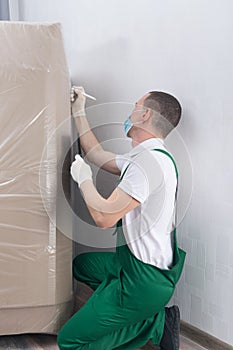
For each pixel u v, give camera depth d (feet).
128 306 6.62
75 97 7.51
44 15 10.28
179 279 7.70
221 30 6.57
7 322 7.32
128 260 6.66
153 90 7.73
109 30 8.50
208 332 7.24
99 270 8.16
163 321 7.06
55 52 6.88
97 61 8.86
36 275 7.24
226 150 6.68
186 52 7.13
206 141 6.97
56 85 6.92
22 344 7.41
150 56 7.73
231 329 6.85
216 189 6.89
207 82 6.85
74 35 9.45
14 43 6.78
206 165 7.01
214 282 7.06
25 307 7.30
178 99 7.34
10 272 7.16
